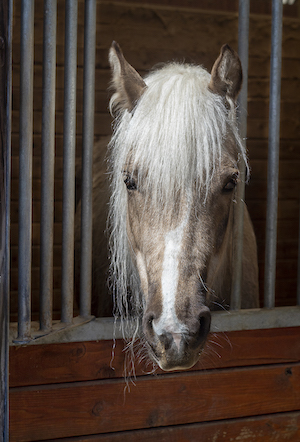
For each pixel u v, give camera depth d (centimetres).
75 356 121
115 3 259
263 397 138
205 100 105
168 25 270
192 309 90
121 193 128
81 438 123
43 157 113
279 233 295
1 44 97
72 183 119
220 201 106
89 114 122
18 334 111
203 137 100
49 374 120
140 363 126
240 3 131
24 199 109
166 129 99
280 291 294
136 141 106
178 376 129
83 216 124
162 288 92
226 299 147
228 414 135
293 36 287
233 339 133
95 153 223
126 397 126
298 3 287
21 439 118
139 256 111
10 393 116
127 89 119
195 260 95
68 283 120
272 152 136
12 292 249
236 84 118
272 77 134
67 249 119
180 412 130
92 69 121
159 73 123
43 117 113
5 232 101
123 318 128
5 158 100
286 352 139
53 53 112
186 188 97
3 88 98
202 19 275
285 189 296
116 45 118
